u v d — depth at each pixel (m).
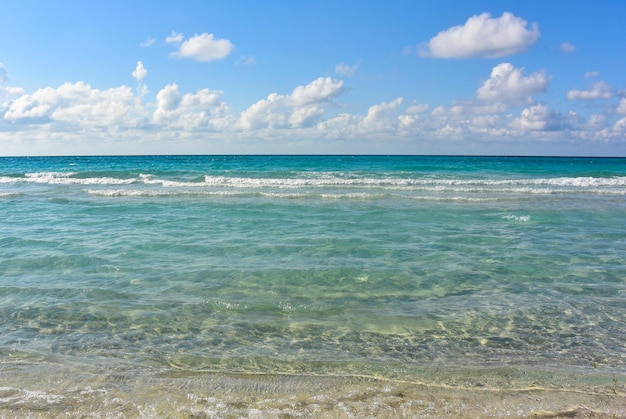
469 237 12.61
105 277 8.88
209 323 6.69
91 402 4.62
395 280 8.77
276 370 5.32
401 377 5.16
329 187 26.16
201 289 8.18
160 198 21.28
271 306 7.36
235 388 4.91
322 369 5.35
